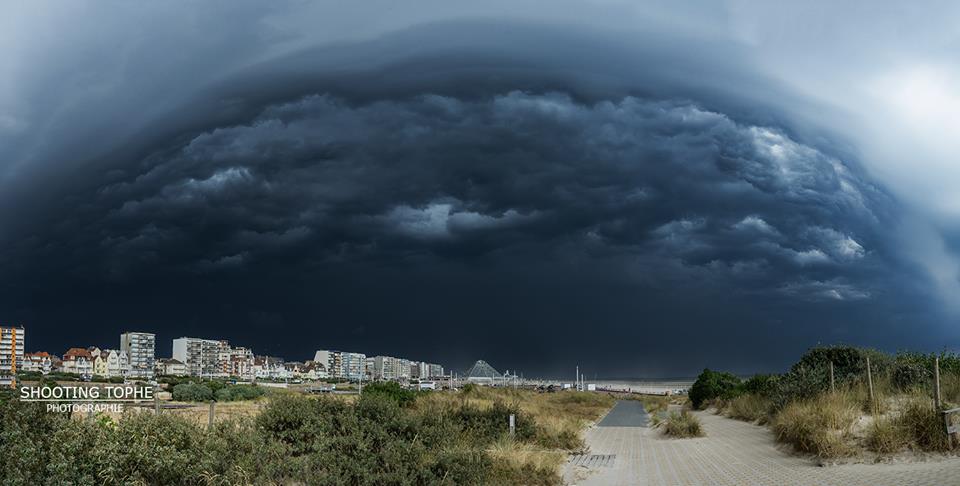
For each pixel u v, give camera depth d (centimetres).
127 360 18150
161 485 1148
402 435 1581
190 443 1238
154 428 1223
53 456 1043
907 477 1311
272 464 1243
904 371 2522
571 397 7769
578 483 1697
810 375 2723
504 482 1507
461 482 1389
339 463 1299
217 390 6419
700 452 2195
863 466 1526
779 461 1766
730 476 1617
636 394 14500
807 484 1382
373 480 1284
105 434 1159
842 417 1834
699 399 5525
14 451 1016
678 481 1619
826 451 1669
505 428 2428
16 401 1145
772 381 3638
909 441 1589
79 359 15462
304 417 1464
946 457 1498
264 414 1481
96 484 1071
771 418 2689
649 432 3369
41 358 13612
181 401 5556
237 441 1304
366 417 1562
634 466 1981
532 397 7056
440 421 1884
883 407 1911
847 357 2828
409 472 1341
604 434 3291
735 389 4897
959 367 2566
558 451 2331
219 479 1175
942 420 1571
